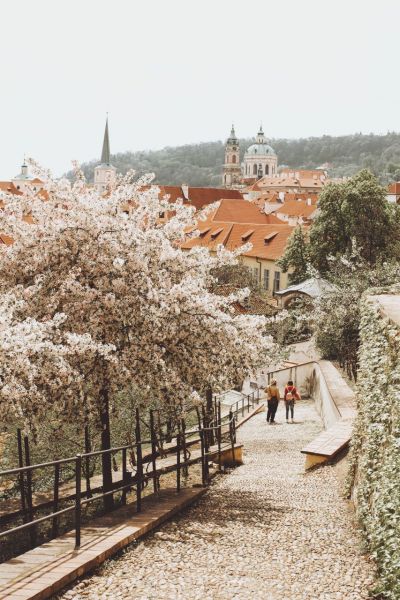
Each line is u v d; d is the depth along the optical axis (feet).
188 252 47.37
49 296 43.19
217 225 269.64
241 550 30.19
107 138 577.43
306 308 124.67
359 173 176.45
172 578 26.11
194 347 44.42
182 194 394.73
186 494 42.22
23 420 35.22
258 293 153.07
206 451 53.72
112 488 41.63
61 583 24.50
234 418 65.36
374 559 27.35
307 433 76.18
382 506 27.25
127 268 42.93
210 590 24.71
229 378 45.98
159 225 49.96
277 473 53.06
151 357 41.88
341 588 24.93
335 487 46.42
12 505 40.27
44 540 35.76
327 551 30.12
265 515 37.88
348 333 97.35
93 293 41.65
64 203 46.09
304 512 38.75
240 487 47.06
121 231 43.96
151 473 45.21
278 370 114.93
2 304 37.29
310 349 117.80
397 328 32.81
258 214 303.68
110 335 42.70
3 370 32.40
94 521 34.40
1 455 47.01
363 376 41.63
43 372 35.32
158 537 32.40
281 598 23.79
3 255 44.39
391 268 101.65
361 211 170.60
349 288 100.01
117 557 28.86
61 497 41.83
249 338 46.06
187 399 43.39
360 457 38.81
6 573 25.04
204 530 34.06
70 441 45.83
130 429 48.62
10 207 45.39
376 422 34.09
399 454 27.04
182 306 42.93
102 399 42.42
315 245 177.99
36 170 45.62
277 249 232.53
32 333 33.68
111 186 51.08
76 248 43.65
